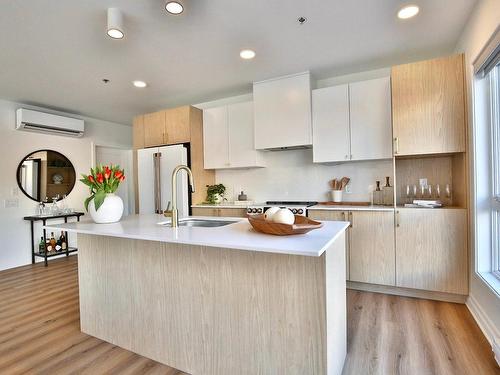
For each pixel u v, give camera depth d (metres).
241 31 2.41
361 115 3.05
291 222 1.47
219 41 2.57
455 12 2.19
